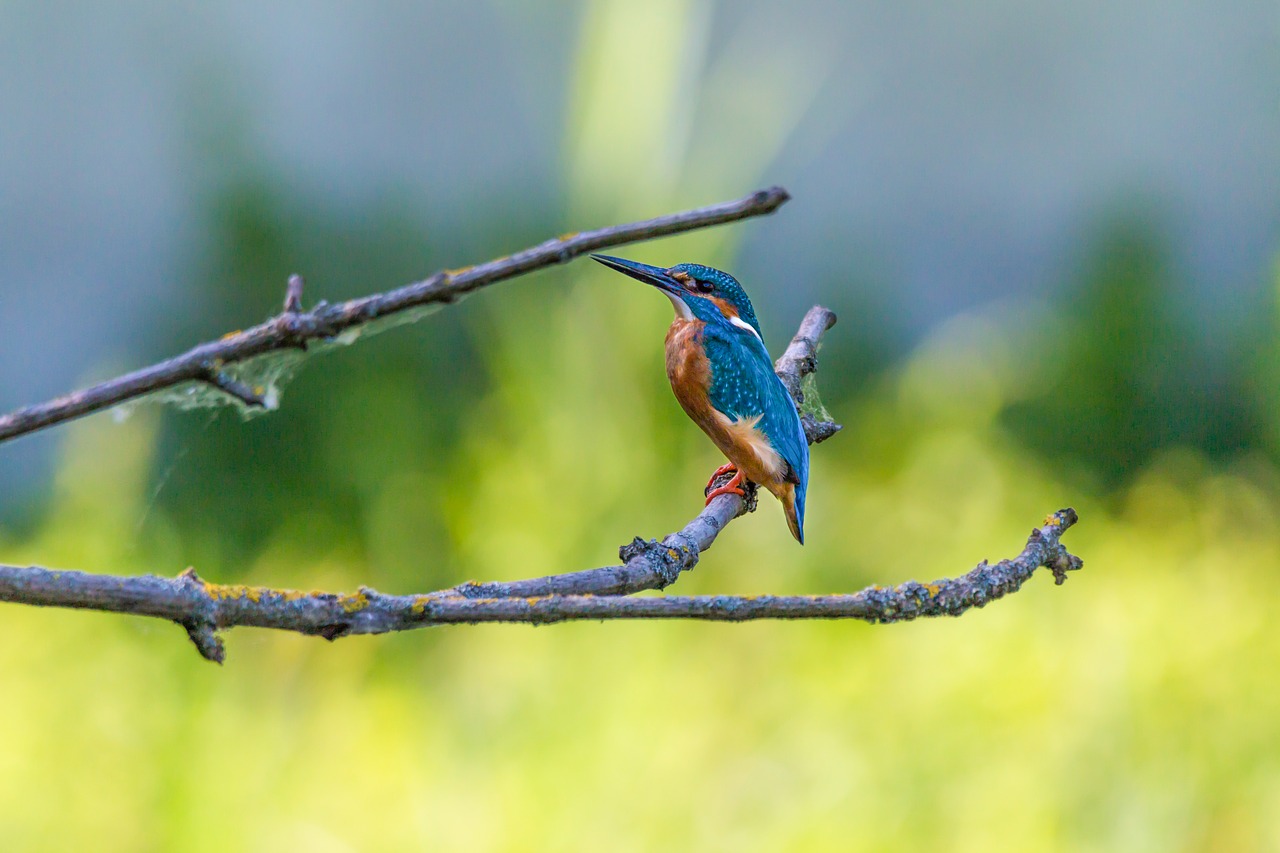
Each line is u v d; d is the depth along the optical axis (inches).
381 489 384.8
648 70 371.9
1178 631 367.6
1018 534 373.1
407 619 305.7
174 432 399.2
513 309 370.3
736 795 362.6
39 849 360.2
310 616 298.8
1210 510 375.2
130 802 361.1
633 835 361.7
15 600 282.2
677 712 364.8
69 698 362.9
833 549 372.2
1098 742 363.6
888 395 440.5
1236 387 476.1
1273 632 367.9
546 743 363.9
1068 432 464.4
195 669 364.5
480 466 370.6
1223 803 362.3
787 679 366.9
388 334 430.6
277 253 483.8
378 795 362.3
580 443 368.8
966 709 364.5
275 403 345.1
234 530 393.4
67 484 370.0
